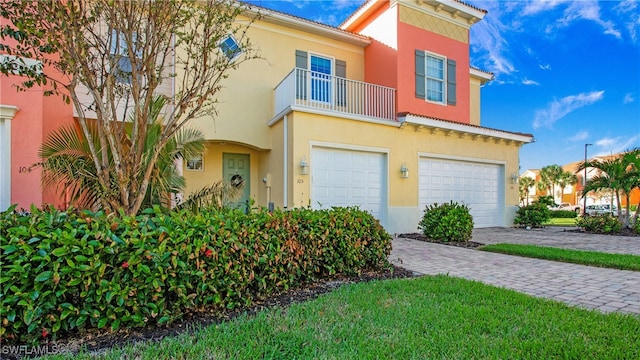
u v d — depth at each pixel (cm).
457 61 1328
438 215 922
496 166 1372
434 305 368
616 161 1204
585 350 262
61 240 281
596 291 445
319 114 972
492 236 1059
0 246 266
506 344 273
